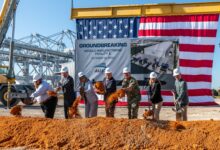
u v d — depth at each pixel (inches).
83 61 928.9
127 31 907.4
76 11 940.0
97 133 354.6
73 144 348.5
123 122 362.0
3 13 917.8
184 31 876.0
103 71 914.1
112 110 451.5
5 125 385.7
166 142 338.3
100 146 342.3
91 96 468.1
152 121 365.7
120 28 912.9
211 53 868.6
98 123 366.0
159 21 886.4
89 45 925.8
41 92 436.1
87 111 473.1
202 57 872.3
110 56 911.7
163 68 882.1
